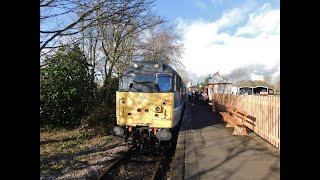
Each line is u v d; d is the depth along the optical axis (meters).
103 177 6.94
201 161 7.28
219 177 5.97
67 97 14.14
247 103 13.14
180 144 9.47
